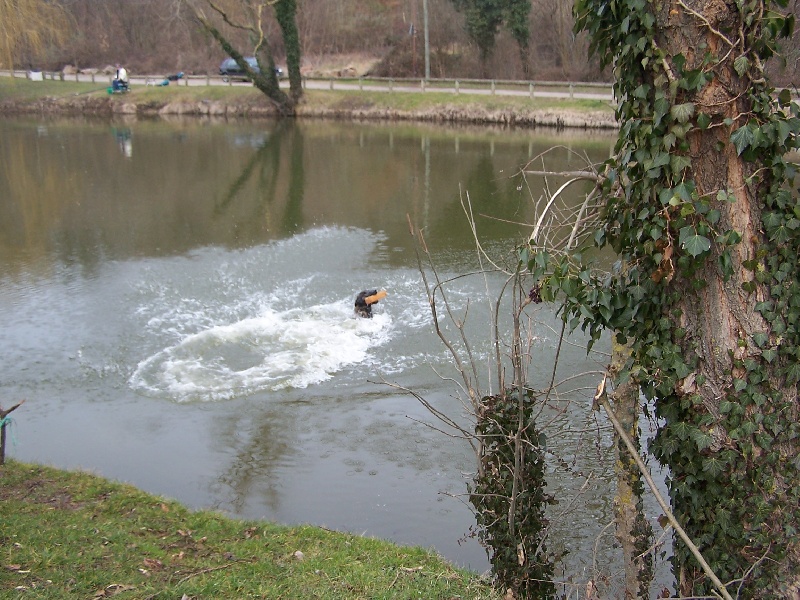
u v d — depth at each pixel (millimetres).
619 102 4898
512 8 45781
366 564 6422
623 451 5641
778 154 4414
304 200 23719
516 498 5785
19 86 50375
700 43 4348
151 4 59406
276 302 14633
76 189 25188
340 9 56688
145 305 14492
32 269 16672
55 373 11648
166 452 9500
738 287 4539
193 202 23500
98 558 5996
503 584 6016
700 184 4531
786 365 4586
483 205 22172
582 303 4863
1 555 5820
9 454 9305
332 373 11633
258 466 9164
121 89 49562
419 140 35656
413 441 9672
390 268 16516
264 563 6262
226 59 54219
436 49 50781
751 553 4629
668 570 6949
